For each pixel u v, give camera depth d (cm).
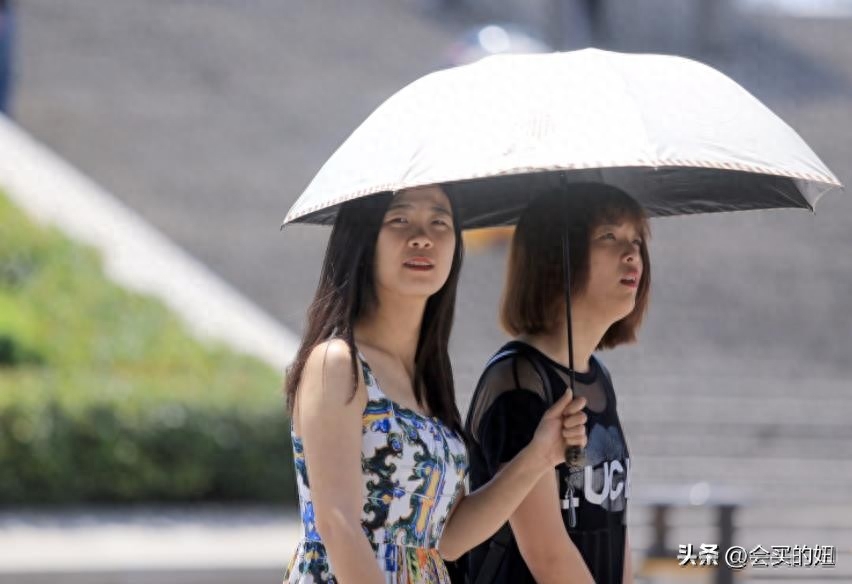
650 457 4900
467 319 6059
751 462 4903
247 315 5175
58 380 3997
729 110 1187
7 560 3159
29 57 9469
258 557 3262
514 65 1206
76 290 4866
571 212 1327
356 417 1148
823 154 8750
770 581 2738
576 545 1290
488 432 1298
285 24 11094
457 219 1259
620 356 5762
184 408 3969
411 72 10469
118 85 9200
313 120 9081
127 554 3262
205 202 7344
